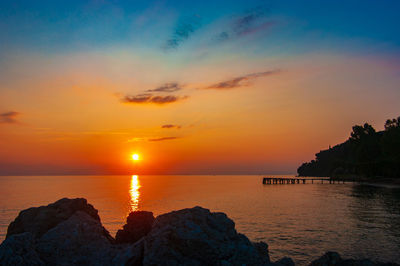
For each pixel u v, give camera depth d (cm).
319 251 2252
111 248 1032
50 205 1302
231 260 916
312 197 7450
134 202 6469
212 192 9744
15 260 837
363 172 14100
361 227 3238
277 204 5784
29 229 1166
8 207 5556
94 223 1161
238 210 4800
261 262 951
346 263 1192
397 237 2716
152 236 977
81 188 13262
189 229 962
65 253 960
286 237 2714
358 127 17575
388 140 12575
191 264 885
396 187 10194
